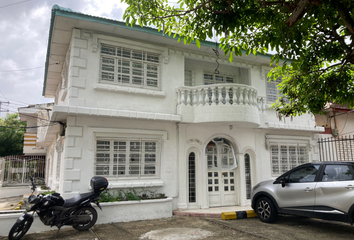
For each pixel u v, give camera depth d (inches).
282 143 478.0
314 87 286.4
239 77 496.4
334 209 244.4
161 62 403.9
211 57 443.2
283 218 335.3
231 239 247.4
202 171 403.2
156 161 379.6
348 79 284.7
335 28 219.5
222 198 423.2
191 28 252.4
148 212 336.2
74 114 330.6
